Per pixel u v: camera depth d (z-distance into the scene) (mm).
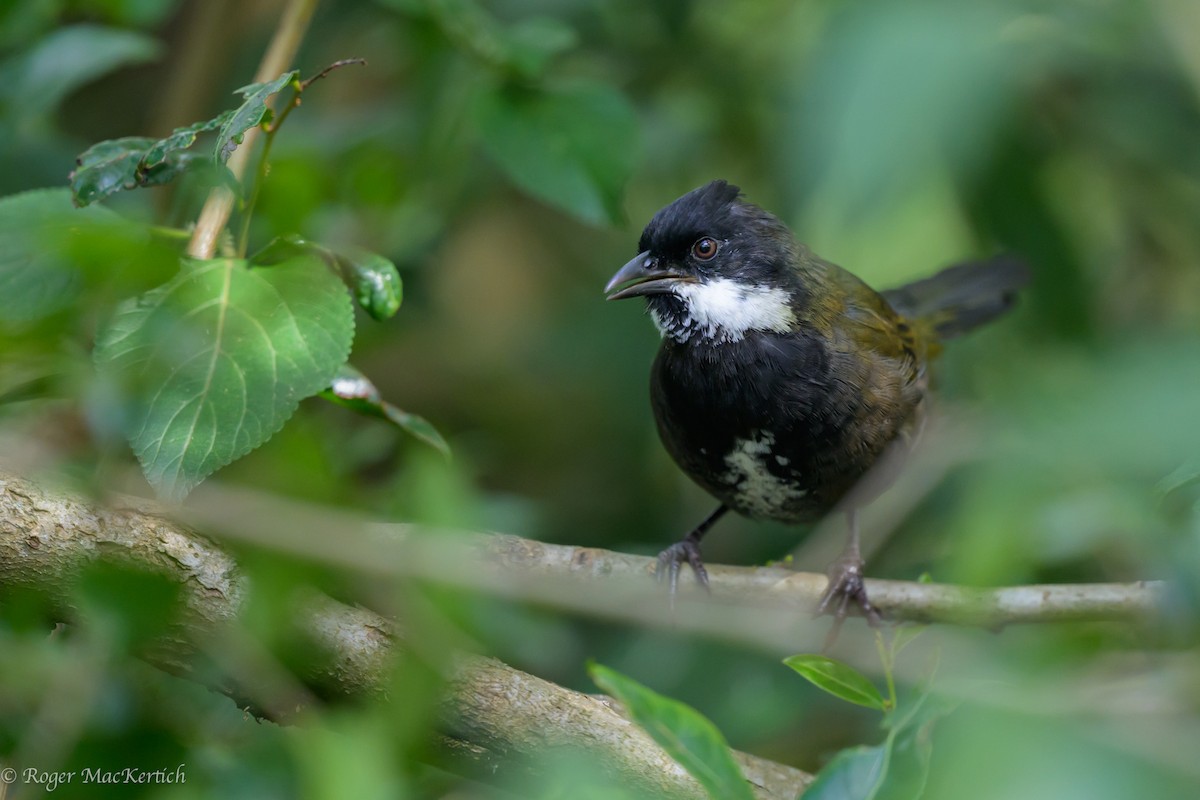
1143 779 3812
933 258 13703
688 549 8758
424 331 13727
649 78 12953
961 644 6172
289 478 6270
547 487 13711
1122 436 4055
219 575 5809
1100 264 12641
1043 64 10414
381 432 8867
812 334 9109
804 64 10062
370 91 13133
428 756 6137
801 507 9484
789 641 7156
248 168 8891
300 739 5637
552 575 7879
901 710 4895
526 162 9188
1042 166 11680
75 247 6184
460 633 6027
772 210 12438
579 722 6180
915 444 9711
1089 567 9672
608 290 9398
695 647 10148
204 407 5895
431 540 6035
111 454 6090
